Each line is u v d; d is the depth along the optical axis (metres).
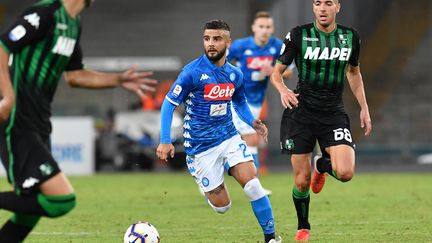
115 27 109.31
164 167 82.50
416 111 100.06
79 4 20.92
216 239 30.61
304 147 28.56
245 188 26.47
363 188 54.56
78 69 21.92
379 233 32.00
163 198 48.38
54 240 30.81
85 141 74.69
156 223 36.00
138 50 108.31
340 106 28.62
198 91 26.75
